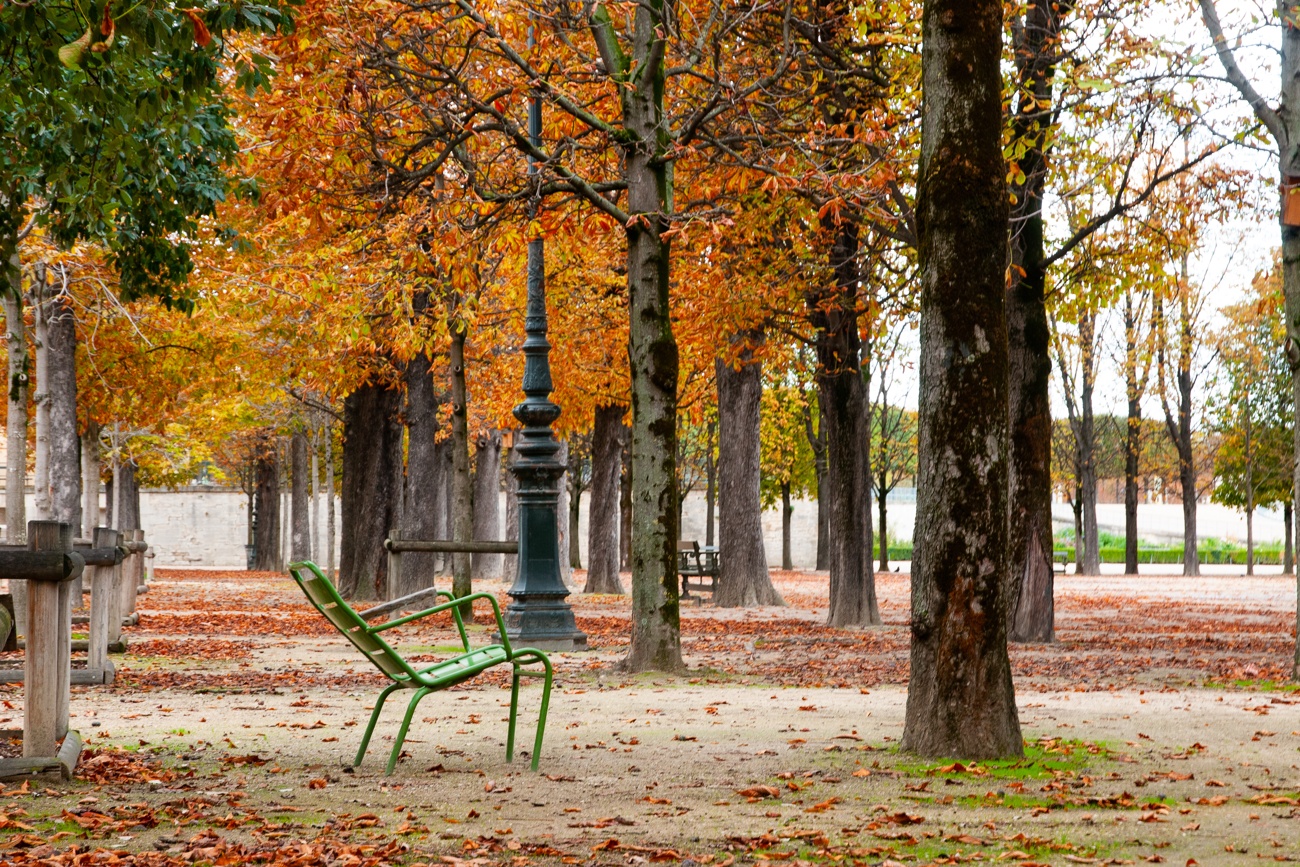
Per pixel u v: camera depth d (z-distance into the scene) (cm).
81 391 2477
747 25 1598
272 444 4888
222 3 786
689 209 1566
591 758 740
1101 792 633
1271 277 2181
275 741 807
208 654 1476
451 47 1327
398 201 1462
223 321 2361
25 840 505
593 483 3134
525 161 1505
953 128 732
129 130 1054
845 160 1584
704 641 1730
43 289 1897
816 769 695
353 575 2820
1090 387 5197
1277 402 5397
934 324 733
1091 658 1505
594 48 1587
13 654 1359
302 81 1220
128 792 622
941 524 734
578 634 1566
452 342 1934
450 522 4656
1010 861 480
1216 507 8419
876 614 2041
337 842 507
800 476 5712
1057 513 8125
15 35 834
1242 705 1038
